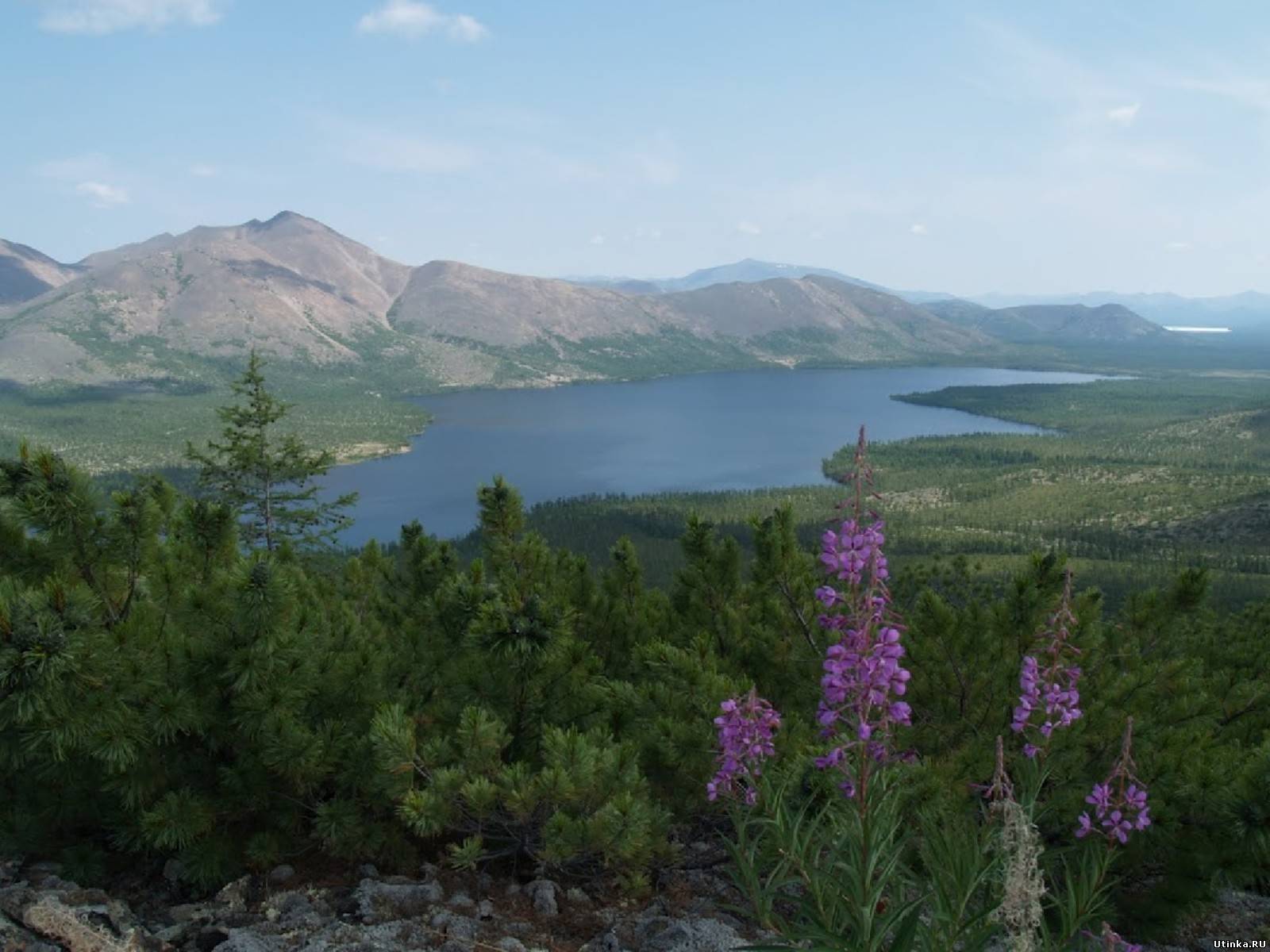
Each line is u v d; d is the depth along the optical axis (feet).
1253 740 37.52
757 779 19.29
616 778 28.81
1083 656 35.70
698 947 24.29
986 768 29.53
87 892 26.61
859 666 15.38
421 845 32.71
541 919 27.40
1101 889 18.94
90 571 30.40
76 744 25.12
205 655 28.02
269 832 29.84
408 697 34.14
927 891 16.88
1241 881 25.07
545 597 45.37
